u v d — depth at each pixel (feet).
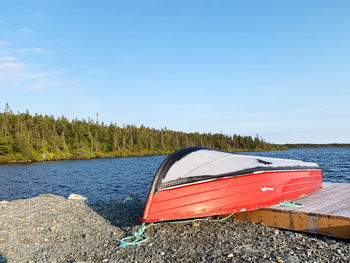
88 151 328.08
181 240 16.78
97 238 18.10
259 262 13.09
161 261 13.74
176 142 471.21
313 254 13.99
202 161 20.76
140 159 271.49
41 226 20.47
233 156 23.17
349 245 15.07
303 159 155.33
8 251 15.44
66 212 25.62
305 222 17.48
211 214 18.43
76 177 94.99
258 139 637.30
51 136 316.40
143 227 18.11
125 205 30.63
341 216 16.01
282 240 16.19
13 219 21.76
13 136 290.56
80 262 13.79
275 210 18.93
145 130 457.68
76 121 390.63
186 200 18.21
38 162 237.45
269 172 22.68
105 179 84.17
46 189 64.95
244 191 19.88
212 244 15.85
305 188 24.93
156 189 18.39
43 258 14.71
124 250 15.52
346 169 87.20
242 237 16.94
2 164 211.20
